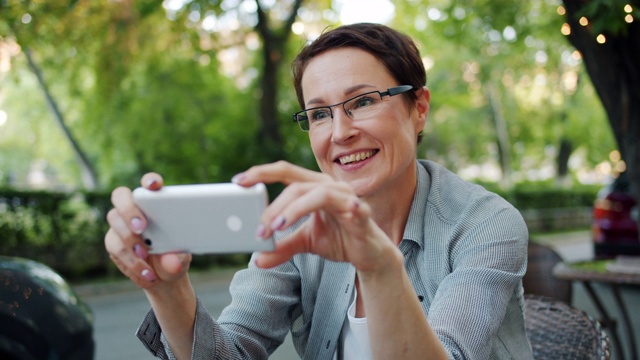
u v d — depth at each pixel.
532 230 16.89
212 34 11.05
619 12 3.08
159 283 1.12
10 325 2.99
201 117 12.91
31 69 13.18
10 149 25.45
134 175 13.84
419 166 1.62
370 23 1.49
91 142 14.35
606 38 3.36
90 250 9.51
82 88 12.98
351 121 1.42
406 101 1.46
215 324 1.25
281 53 12.05
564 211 18.38
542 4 8.44
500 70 16.39
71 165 20.02
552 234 16.72
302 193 0.91
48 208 9.18
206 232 0.95
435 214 1.50
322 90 1.44
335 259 0.98
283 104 12.80
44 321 3.08
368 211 0.91
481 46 11.32
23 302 3.07
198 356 1.19
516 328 1.48
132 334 6.05
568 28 3.50
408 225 1.50
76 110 14.61
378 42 1.43
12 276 3.17
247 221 0.92
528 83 18.59
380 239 0.95
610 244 7.11
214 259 10.68
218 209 0.93
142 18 10.49
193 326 1.20
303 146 12.59
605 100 3.57
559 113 20.70
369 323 0.99
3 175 19.53
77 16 9.84
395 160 1.43
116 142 13.47
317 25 12.16
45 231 9.19
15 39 8.50
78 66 11.66
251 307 1.49
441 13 8.85
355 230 0.92
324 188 0.90
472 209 1.46
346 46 1.44
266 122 12.38
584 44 3.46
